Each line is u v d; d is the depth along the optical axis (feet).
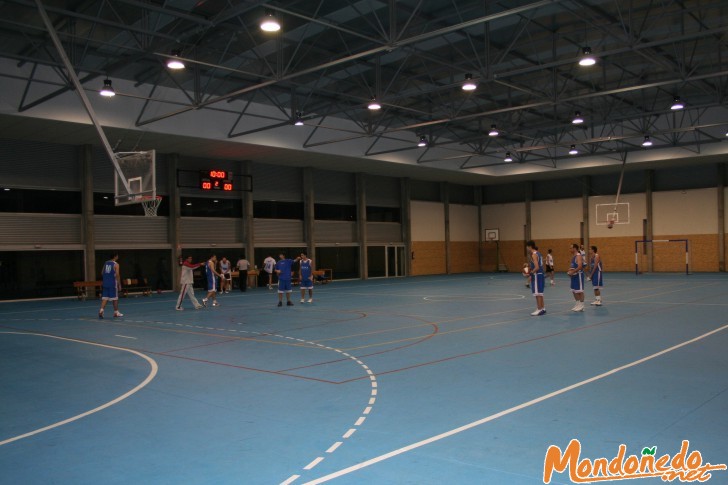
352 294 79.15
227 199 98.37
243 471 15.88
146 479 15.44
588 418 20.08
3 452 17.71
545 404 21.95
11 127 69.36
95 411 22.20
